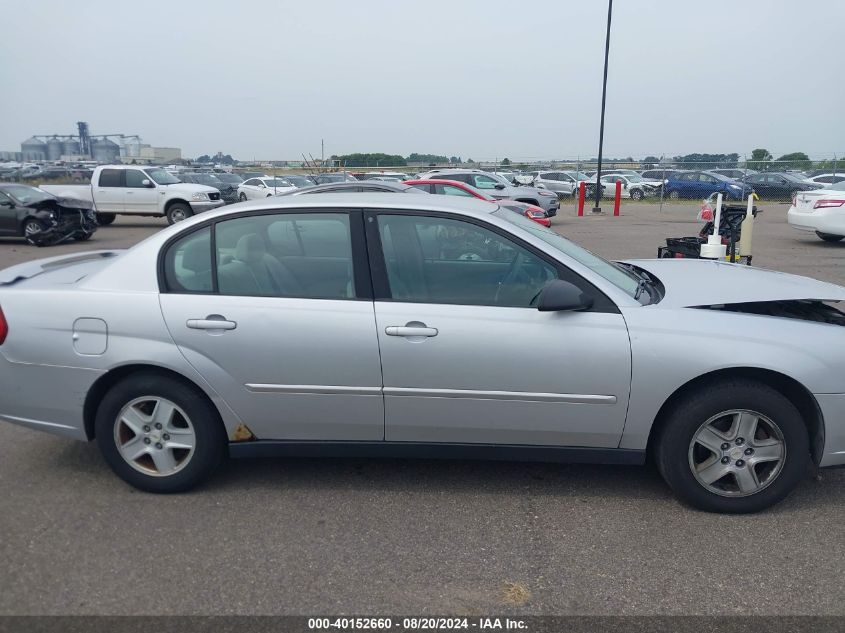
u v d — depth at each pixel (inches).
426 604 114.8
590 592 117.9
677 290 152.5
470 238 145.9
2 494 152.6
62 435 152.8
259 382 144.6
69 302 147.1
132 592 117.7
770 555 128.5
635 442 142.7
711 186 1128.2
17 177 1182.3
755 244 589.6
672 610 113.1
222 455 154.3
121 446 150.8
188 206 799.1
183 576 122.3
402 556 128.6
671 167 1289.4
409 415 144.2
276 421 147.7
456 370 139.9
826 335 138.2
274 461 170.6
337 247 146.9
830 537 134.6
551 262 143.1
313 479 160.4
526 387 139.6
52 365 147.4
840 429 138.0
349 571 123.9
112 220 840.9
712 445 140.5
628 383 137.7
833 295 147.3
